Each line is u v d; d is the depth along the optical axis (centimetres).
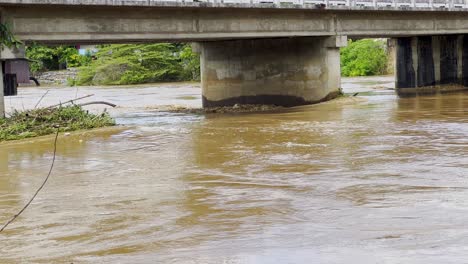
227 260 719
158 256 747
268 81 3102
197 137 1806
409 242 757
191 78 6688
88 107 3478
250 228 855
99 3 2130
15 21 2083
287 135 1811
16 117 2044
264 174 1238
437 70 3950
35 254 772
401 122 2062
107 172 1310
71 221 926
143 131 1962
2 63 2083
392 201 983
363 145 1580
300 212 935
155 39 2464
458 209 913
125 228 880
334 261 698
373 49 6969
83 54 7700
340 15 3045
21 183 1217
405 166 1281
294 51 3042
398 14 3341
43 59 7362
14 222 927
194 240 809
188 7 2377
